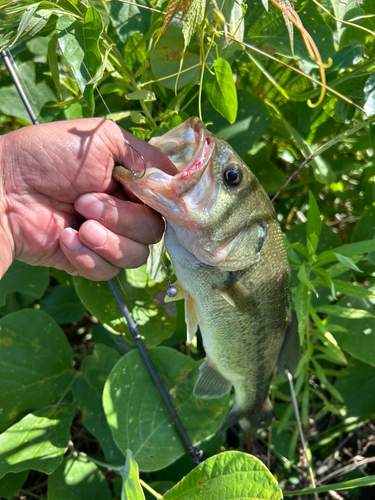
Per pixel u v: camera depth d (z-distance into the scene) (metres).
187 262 0.21
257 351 0.24
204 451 0.30
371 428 0.35
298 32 0.28
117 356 0.29
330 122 0.32
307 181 0.35
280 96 0.32
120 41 0.29
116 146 0.20
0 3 0.19
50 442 0.26
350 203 0.37
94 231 0.20
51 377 0.29
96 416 0.28
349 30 0.30
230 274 0.21
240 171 0.20
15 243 0.21
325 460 0.35
